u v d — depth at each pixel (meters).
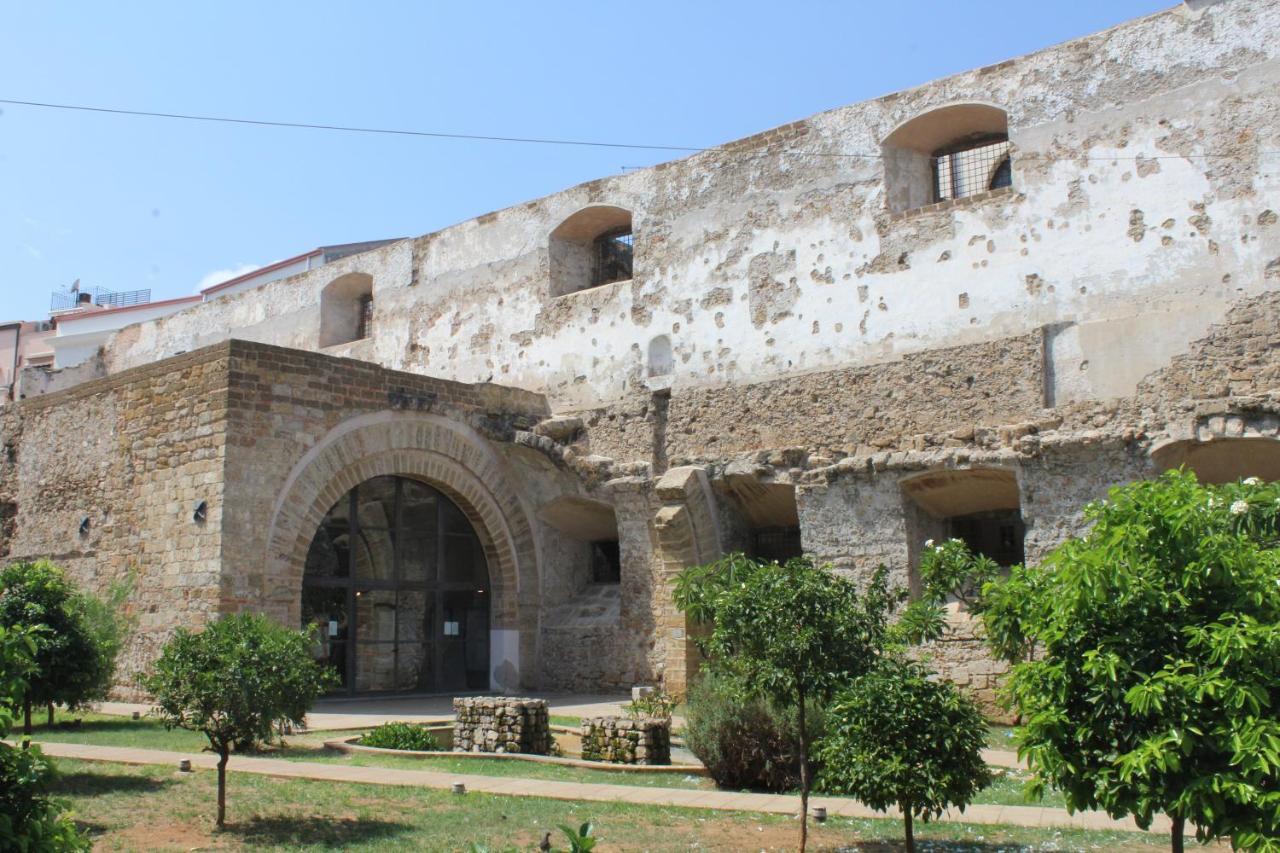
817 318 20.22
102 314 43.47
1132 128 17.19
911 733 8.12
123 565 20.11
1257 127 15.98
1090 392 16.94
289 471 19.23
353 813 10.23
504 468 23.11
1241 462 16.11
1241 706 5.85
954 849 8.92
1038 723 6.43
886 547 18.52
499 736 13.86
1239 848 5.92
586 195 24.22
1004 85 18.61
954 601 18.12
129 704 18.97
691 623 19.89
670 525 20.00
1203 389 15.88
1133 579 6.17
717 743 11.82
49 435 22.81
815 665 8.84
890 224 19.58
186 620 18.42
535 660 22.97
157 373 20.11
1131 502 6.43
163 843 9.19
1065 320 17.41
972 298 18.44
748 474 20.31
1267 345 15.44
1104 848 8.89
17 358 44.41
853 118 20.34
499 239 25.80
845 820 9.96
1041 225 17.89
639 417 22.28
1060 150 17.88
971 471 17.83
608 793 11.11
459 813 10.22
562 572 23.72
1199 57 16.67
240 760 13.00
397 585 21.50
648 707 16.91
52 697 14.60
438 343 26.56
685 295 22.17
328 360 20.12
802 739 8.91
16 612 14.41
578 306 23.92
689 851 8.82
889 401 19.02
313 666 10.73
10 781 5.79
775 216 21.11
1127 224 17.02
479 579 23.06
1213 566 6.18
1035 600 6.71
